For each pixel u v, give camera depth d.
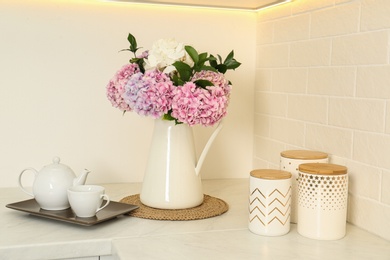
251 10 1.84
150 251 1.13
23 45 1.67
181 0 1.70
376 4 1.26
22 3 1.65
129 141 1.79
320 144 1.50
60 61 1.70
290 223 1.36
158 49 1.38
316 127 1.51
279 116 1.73
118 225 1.32
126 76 1.40
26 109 1.69
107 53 1.74
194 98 1.31
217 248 1.16
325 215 1.23
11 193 1.63
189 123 1.34
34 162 1.71
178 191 1.43
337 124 1.42
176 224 1.34
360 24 1.32
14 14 1.65
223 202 1.54
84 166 1.76
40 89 1.69
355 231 1.31
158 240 1.21
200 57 1.37
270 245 1.19
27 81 1.68
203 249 1.15
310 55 1.54
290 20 1.65
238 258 1.10
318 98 1.50
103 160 1.78
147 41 1.78
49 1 1.67
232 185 1.81
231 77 1.88
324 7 1.47
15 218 1.36
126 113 1.78
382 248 1.18
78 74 1.72
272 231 1.25
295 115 1.63
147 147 1.81
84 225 1.29
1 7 1.64
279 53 1.73
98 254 1.20
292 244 1.20
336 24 1.42
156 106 1.32
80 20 1.70
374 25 1.27
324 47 1.47
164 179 1.43
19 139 1.69
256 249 1.16
